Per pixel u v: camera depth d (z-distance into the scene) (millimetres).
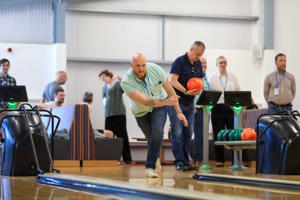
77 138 10336
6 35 13914
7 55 13625
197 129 8836
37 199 3580
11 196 3795
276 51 15242
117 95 11906
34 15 14078
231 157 10750
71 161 10273
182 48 15039
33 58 13797
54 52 13891
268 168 6969
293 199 3729
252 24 15422
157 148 6133
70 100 14273
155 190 3834
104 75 12477
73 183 4742
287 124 6953
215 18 15211
